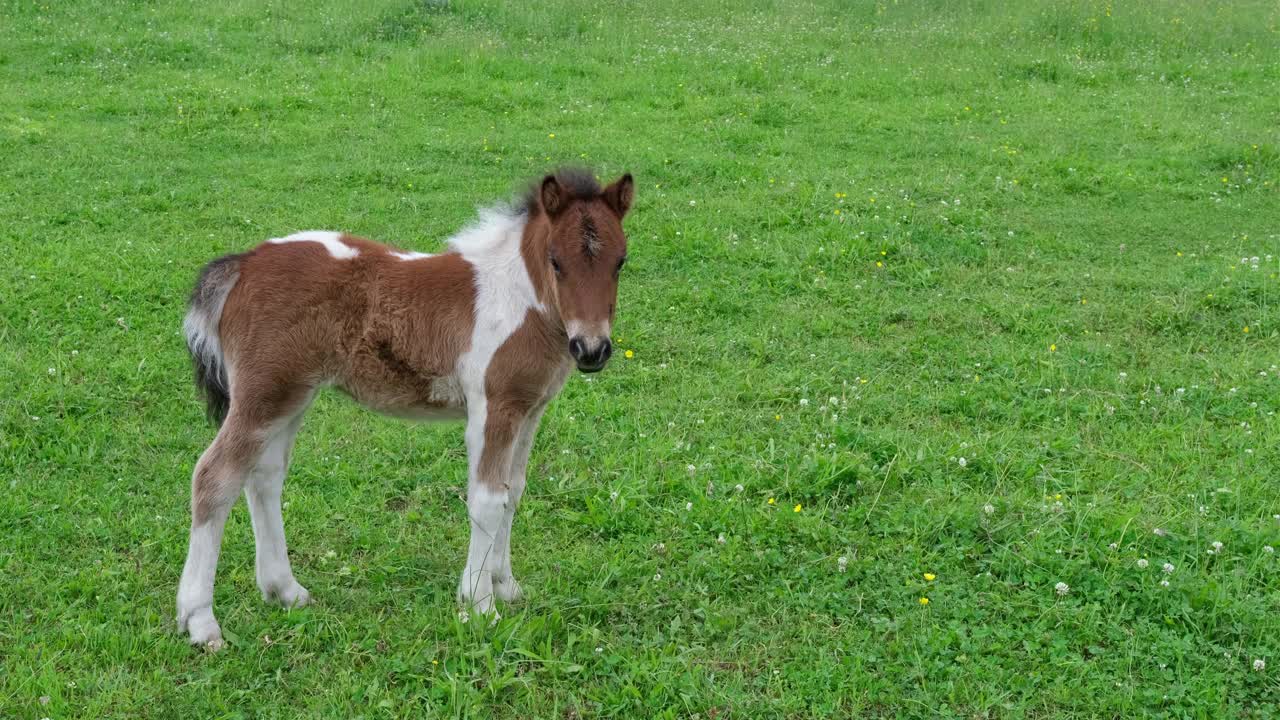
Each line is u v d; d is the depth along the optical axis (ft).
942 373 22.90
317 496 17.79
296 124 39.78
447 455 19.49
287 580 14.89
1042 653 13.89
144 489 17.93
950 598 14.94
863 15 58.18
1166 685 13.33
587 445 19.76
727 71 48.03
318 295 14.01
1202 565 15.72
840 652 14.05
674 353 23.88
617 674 13.62
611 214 13.67
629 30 53.83
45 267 26.00
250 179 34.37
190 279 26.03
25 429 19.25
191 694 12.87
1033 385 22.18
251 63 47.03
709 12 57.77
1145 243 30.66
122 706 12.71
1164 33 54.03
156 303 24.89
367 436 20.08
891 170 36.42
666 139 39.47
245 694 13.06
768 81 46.70
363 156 36.86
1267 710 12.91
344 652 13.87
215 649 13.80
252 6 53.93
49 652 13.56
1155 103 44.45
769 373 22.86
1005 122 41.98
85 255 27.25
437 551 16.57
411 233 30.25
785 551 16.22
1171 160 37.01
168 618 14.52
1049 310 25.82
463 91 44.09
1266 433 19.85
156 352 22.66
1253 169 36.47
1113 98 45.21
